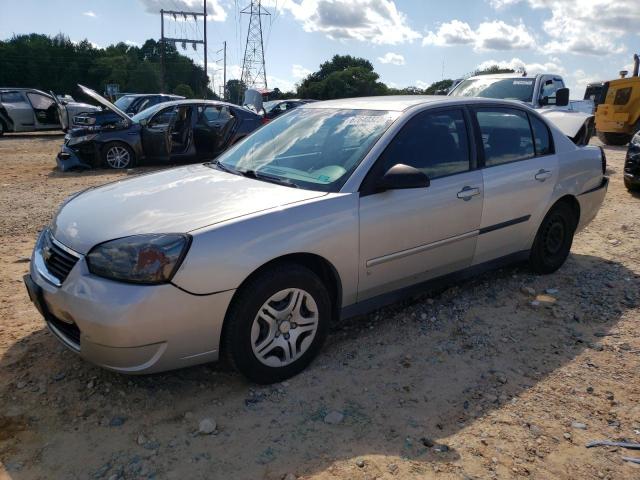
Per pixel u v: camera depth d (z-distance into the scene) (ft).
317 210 10.29
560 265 16.42
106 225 9.62
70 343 9.41
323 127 12.90
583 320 13.23
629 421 9.37
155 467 8.12
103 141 35.76
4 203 24.80
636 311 13.70
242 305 9.47
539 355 11.59
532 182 14.43
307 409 9.58
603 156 17.25
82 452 8.43
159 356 8.97
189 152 37.65
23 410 9.39
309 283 10.27
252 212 9.80
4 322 12.44
